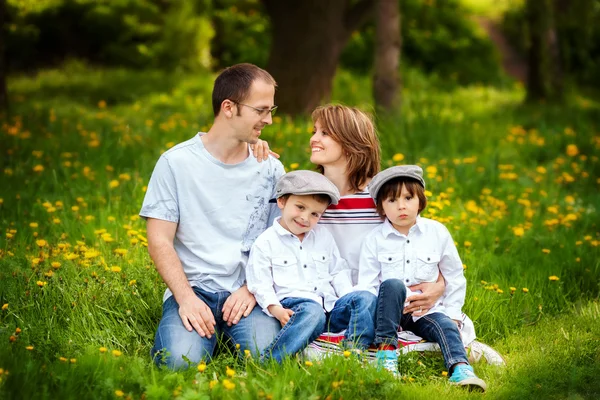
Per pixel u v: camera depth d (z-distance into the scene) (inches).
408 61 908.0
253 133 161.3
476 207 267.3
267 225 170.9
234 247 165.2
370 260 167.2
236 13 919.7
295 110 504.7
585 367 158.2
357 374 141.3
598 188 333.7
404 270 164.7
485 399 144.0
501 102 696.4
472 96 752.3
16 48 848.9
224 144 163.2
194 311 156.4
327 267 166.6
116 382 136.5
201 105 551.5
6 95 456.4
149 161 314.8
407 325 165.3
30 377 134.1
